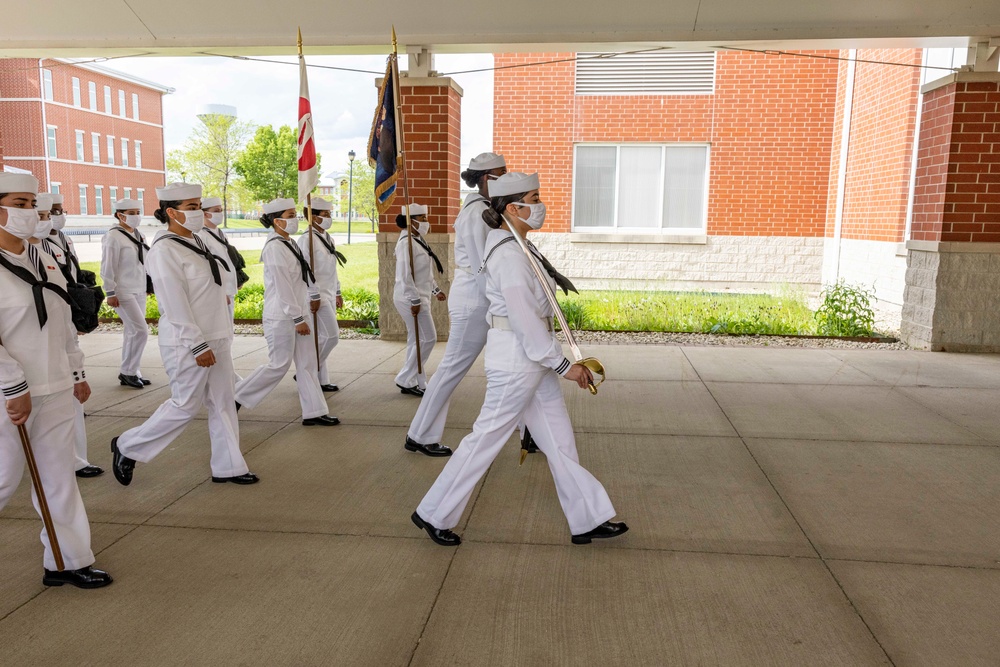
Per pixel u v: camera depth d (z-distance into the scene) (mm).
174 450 5648
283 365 6223
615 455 5543
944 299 9508
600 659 3014
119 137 49688
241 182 49500
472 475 3949
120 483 4887
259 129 45750
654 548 4012
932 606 3418
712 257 14930
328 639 3146
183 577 3680
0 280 3293
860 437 5977
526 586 3598
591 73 14734
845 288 11453
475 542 4090
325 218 7250
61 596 3496
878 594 3523
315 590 3555
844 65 14039
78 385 3676
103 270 7273
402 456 5527
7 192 3314
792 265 14828
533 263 3697
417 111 9727
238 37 9281
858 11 8508
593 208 15281
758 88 14453
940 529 4254
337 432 6121
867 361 8992
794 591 3551
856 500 4680
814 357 9250
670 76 14602
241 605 3416
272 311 6125
